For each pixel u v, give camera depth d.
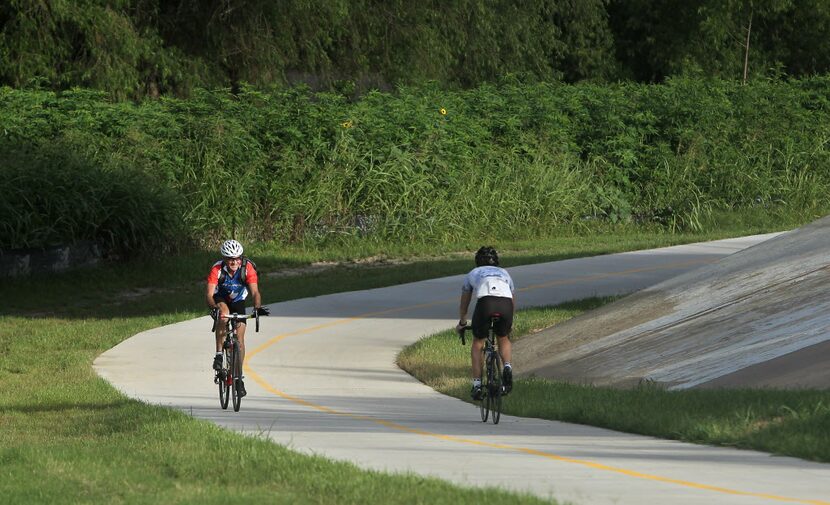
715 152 105.44
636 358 39.81
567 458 23.56
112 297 65.38
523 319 52.84
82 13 85.19
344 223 85.56
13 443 27.92
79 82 87.62
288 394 37.53
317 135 86.50
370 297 62.56
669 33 143.00
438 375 41.19
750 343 37.12
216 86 93.31
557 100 104.12
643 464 22.69
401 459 23.53
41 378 41.25
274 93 88.38
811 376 31.62
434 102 95.94
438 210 87.62
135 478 21.75
